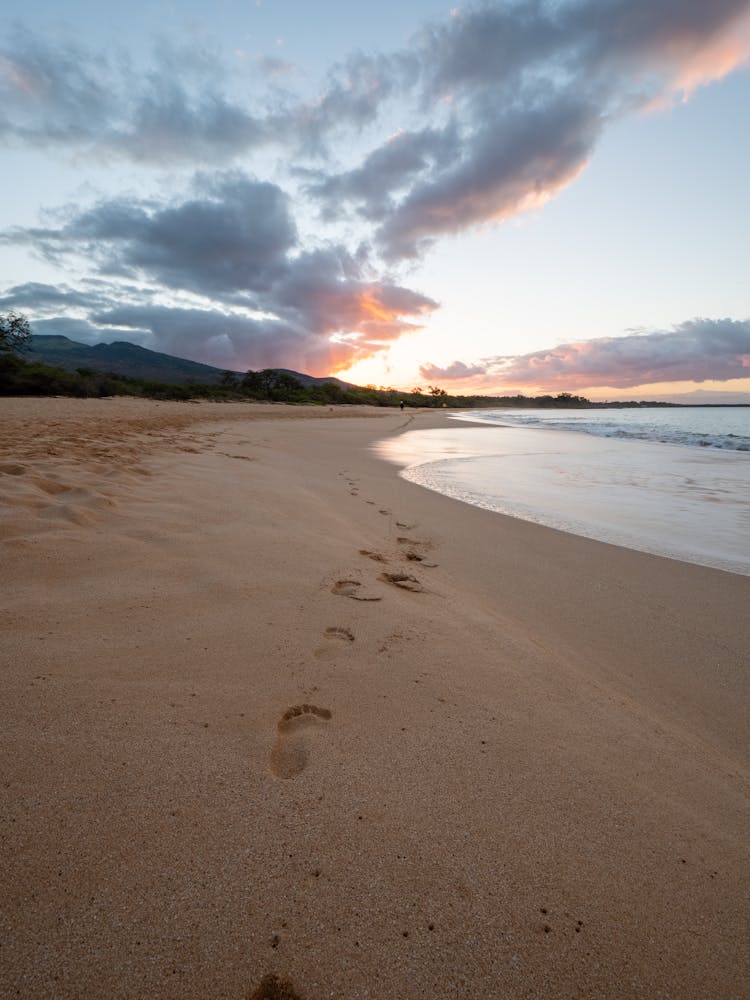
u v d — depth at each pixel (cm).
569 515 666
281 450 1191
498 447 1662
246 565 325
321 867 128
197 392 4819
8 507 354
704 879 140
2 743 152
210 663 212
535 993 108
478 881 130
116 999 96
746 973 117
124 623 233
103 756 152
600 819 156
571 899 129
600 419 4362
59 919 108
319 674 217
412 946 113
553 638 304
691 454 1461
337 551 394
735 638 320
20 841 123
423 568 412
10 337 3497
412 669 233
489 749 183
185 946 107
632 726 216
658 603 374
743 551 513
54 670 190
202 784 148
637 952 118
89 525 351
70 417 1315
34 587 253
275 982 104
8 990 95
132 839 127
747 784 190
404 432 2333
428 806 152
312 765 164
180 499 465
